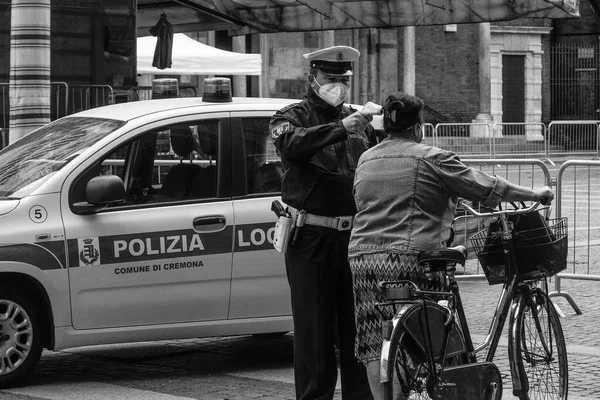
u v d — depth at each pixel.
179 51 26.81
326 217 7.57
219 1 20.61
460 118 47.53
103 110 10.20
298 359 7.60
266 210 9.70
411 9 19.59
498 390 6.94
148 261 9.34
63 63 18.58
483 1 18.77
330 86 7.62
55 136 9.96
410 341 6.50
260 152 9.85
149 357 10.46
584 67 49.62
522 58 49.22
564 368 7.74
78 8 18.73
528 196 6.82
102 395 8.79
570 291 13.95
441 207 6.74
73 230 9.13
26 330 9.08
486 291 14.12
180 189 9.55
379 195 6.75
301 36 42.56
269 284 9.70
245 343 11.19
